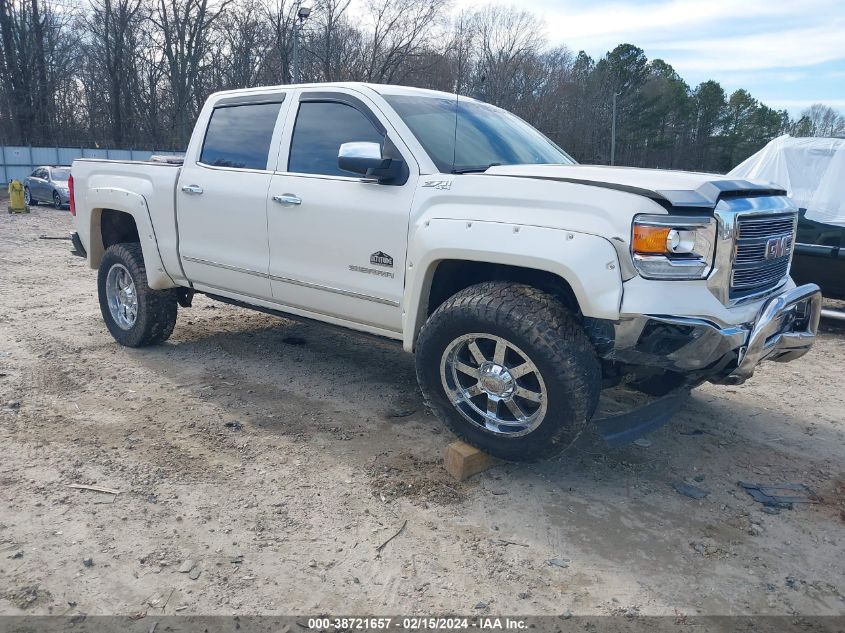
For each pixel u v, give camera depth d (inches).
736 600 111.8
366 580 113.8
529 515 134.4
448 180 148.0
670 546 126.0
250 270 191.0
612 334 128.8
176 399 188.9
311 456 156.6
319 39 1477.6
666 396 149.7
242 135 197.0
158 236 214.5
